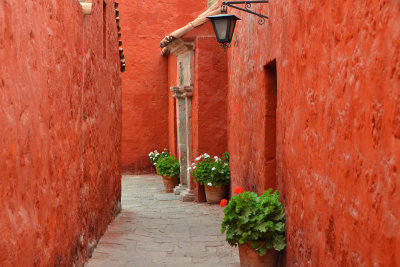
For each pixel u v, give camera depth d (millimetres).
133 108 17594
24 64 3359
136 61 17594
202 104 11680
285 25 5277
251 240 5492
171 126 16875
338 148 3475
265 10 6531
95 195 7133
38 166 3754
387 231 2607
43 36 3932
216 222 9211
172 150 16609
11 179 3045
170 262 6527
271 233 5449
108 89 8602
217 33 6809
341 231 3406
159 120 17781
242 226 5539
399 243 2461
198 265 6391
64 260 4844
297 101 4773
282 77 5480
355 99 3107
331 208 3645
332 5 3594
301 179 4637
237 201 5582
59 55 4559
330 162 3676
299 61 4668
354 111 3129
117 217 9680
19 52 3232
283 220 5484
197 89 11680
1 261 2822
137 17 17562
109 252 6938
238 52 9141
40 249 3822
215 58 11680
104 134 8086
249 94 7863
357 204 3078
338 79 3463
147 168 17719
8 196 2982
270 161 6629
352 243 3172
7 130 2965
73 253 5379
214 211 10367
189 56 12086
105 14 8148
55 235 4398
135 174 17547
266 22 6434
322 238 3896
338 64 3463
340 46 3416
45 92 4004
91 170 6715
